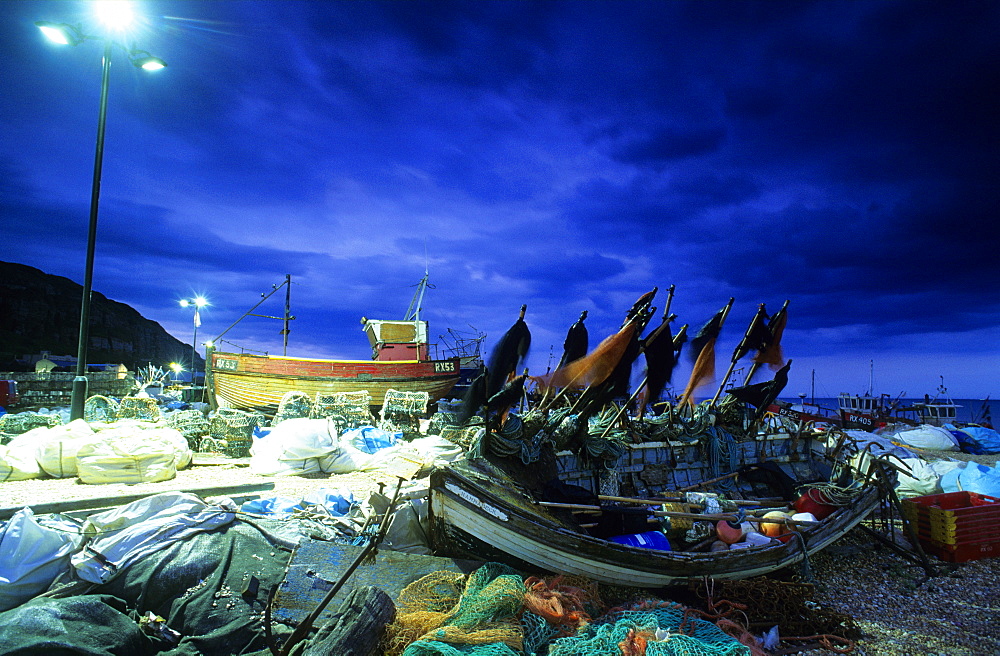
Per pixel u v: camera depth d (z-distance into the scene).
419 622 5.39
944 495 10.52
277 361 27.97
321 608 5.45
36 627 4.91
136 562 6.05
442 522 6.96
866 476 9.95
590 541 6.80
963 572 8.88
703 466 10.80
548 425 8.85
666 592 7.41
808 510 9.33
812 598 7.73
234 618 5.70
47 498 9.68
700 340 11.12
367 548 6.04
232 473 13.56
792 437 11.88
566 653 5.10
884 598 7.89
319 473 13.78
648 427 10.52
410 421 22.47
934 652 6.32
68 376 26.19
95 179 15.81
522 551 6.76
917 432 23.09
